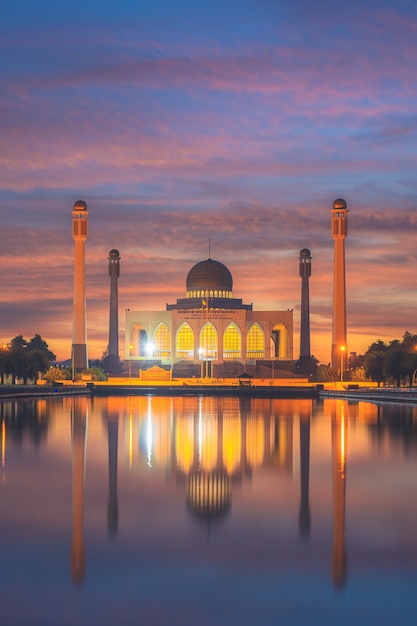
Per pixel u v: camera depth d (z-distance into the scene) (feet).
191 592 105.50
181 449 234.79
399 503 154.71
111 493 164.25
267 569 114.11
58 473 189.88
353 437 265.95
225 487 171.22
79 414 374.63
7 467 198.90
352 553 121.19
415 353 601.21
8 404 459.73
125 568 114.42
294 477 184.24
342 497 160.25
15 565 115.65
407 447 238.48
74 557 119.14
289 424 317.83
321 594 104.99
